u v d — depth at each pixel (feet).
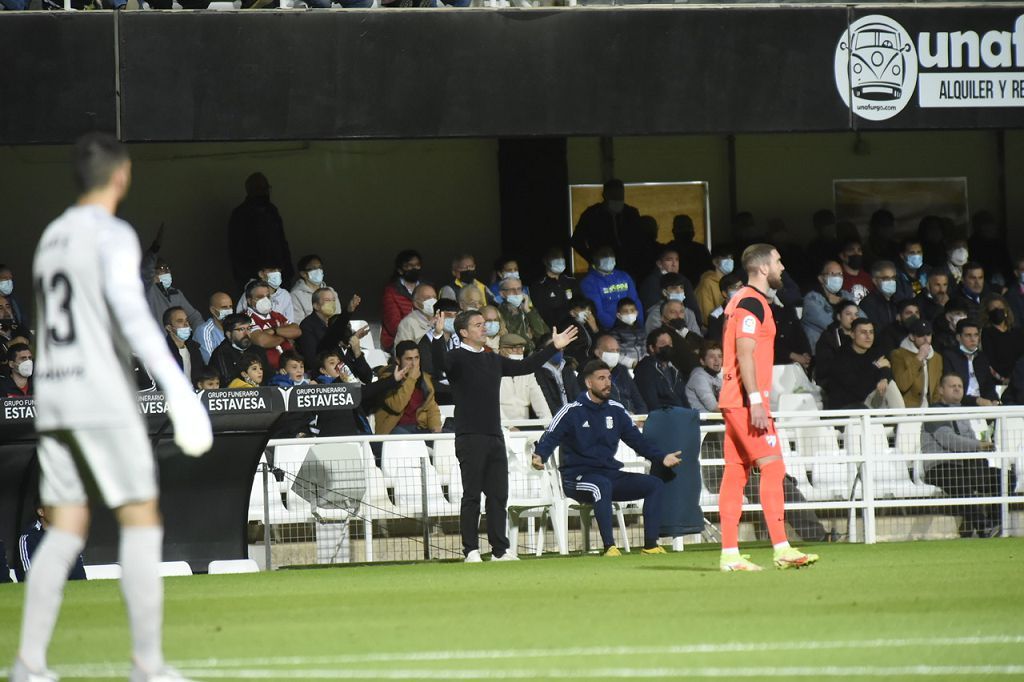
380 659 63.87
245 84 168.25
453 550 152.56
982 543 142.51
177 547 133.49
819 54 179.22
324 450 146.92
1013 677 56.39
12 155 199.93
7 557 132.26
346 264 209.46
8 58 163.53
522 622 77.20
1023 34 183.62
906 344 183.42
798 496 157.99
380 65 170.81
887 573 105.19
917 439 163.22
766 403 107.24
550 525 159.84
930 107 181.88
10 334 167.84
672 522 142.82
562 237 208.95
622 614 80.12
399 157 211.00
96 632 78.07
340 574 122.72
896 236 229.86
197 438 53.72
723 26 177.06
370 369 172.76
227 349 166.50
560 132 174.19
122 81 165.58
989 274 214.90
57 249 55.77
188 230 204.33
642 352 185.37
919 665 59.62
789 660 61.31
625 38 175.32
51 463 57.16
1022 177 232.94
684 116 176.45
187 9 171.01
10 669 63.21
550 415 171.42
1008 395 187.11
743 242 208.74
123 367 55.72
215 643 70.85
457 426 137.18
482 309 174.40
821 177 227.81
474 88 172.65
